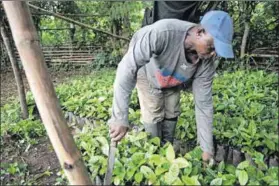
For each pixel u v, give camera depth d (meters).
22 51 1.43
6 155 3.50
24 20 1.40
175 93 2.87
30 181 2.97
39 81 1.45
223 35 2.06
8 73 8.40
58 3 8.44
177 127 3.44
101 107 4.20
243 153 3.17
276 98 4.31
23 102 4.32
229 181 2.40
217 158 3.33
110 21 8.02
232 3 6.50
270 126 3.35
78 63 8.96
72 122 4.48
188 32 2.28
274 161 3.02
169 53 2.35
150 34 2.21
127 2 4.37
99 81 5.91
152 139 2.90
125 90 2.21
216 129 3.36
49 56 8.96
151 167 2.57
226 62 6.82
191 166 2.47
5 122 4.21
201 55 2.28
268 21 7.05
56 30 9.02
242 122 3.32
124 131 2.25
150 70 2.64
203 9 3.36
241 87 4.82
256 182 2.35
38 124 4.02
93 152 2.85
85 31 8.84
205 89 2.55
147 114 2.95
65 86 5.70
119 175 2.52
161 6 2.53
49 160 3.38
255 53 7.02
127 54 2.25
